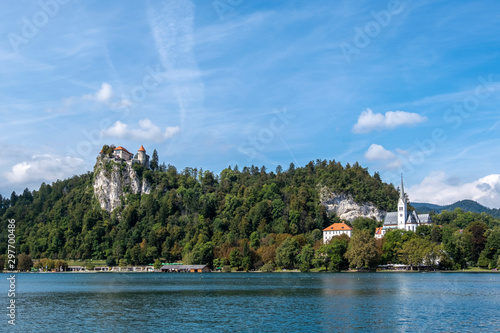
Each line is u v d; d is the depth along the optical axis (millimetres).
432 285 154125
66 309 102812
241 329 77688
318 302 110375
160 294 135625
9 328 80188
